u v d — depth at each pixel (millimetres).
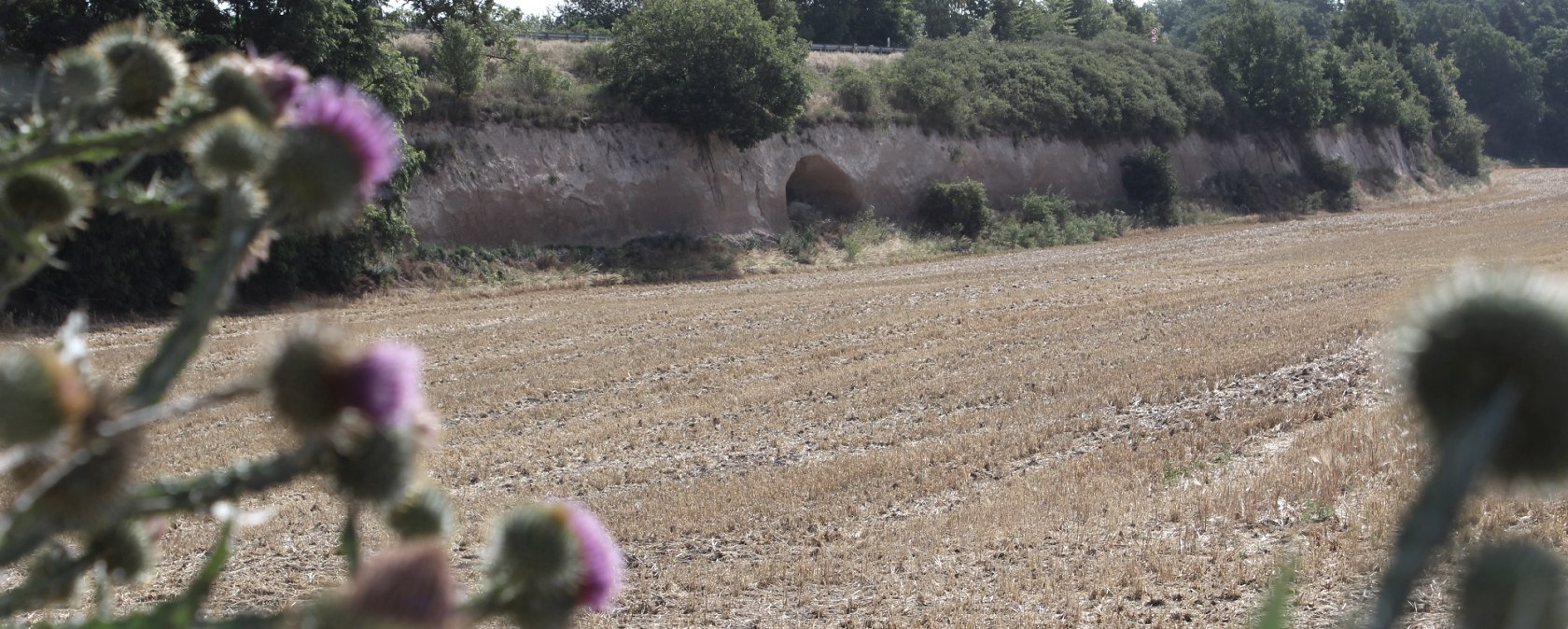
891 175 46188
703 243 38844
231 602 8609
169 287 25312
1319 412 12844
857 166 45062
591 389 17312
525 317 24656
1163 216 52500
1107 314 21547
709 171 40188
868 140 45812
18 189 1509
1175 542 9141
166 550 9898
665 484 12117
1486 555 800
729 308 25312
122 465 1094
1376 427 11133
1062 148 51938
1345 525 8766
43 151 1409
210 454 13188
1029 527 9938
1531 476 781
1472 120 81688
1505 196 67562
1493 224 42750
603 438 14164
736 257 38750
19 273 1526
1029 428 13477
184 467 12656
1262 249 36781
